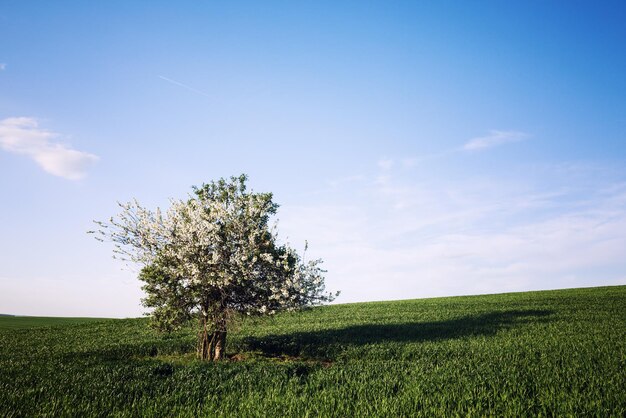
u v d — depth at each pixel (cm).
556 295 4997
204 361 1841
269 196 2138
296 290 2000
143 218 1977
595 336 2288
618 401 1091
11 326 4603
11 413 1034
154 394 1234
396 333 2664
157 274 1908
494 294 6006
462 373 1459
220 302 1941
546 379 1302
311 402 1138
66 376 1445
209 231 1944
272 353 2203
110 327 3706
